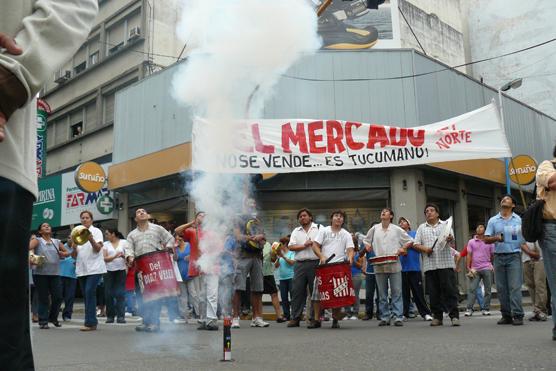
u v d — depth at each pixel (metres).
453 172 15.72
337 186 14.85
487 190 18.05
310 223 9.32
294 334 7.64
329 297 8.63
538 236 5.71
